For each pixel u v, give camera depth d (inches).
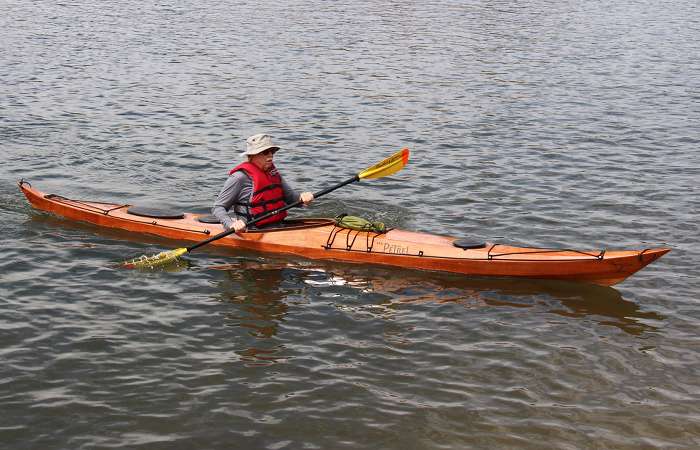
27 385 248.7
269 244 355.3
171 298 310.0
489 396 249.4
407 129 575.8
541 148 529.7
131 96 648.4
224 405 241.8
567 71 786.2
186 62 787.4
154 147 517.0
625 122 599.8
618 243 371.2
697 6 1341.0
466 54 866.8
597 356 273.0
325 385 253.3
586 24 1112.2
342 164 495.2
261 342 279.0
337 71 764.6
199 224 370.3
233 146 526.6
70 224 383.6
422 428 233.3
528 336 286.0
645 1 1398.9
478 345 279.6
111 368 259.4
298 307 305.4
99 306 301.0
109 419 233.9
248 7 1186.6
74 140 524.7
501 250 337.4
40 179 448.5
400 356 271.6
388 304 309.7
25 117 573.3
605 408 244.1
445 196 434.6
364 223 356.2
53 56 791.7
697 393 252.2
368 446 225.0
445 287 326.0
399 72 767.1
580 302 313.3
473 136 557.9
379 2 1278.3
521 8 1262.3
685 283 328.5
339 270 339.9
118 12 1102.4
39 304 300.0
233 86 693.9
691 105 656.4
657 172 481.1
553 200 428.8
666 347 279.1
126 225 378.3
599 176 471.5
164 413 237.3
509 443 227.5
